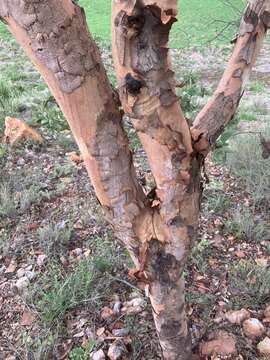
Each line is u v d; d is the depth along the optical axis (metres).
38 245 1.53
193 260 1.39
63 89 0.67
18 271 1.43
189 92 1.40
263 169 1.85
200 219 1.61
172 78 0.68
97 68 0.68
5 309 1.31
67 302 1.26
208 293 1.29
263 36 0.82
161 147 0.73
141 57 0.65
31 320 1.25
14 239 1.57
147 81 0.67
